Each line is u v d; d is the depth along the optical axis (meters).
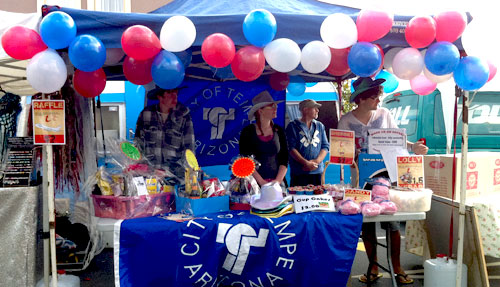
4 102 3.31
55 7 2.45
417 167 3.09
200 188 2.84
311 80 5.14
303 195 2.94
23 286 2.71
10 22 2.39
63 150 3.30
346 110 8.39
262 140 3.33
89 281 3.87
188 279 2.63
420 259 4.47
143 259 2.57
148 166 2.99
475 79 2.76
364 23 2.59
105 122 5.94
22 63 3.20
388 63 3.34
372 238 3.52
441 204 3.57
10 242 2.68
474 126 5.63
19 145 2.88
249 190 2.99
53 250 2.65
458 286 3.05
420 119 6.07
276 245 2.71
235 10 3.01
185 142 3.80
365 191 3.01
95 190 2.84
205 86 5.14
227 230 2.65
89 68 2.43
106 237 4.95
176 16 2.48
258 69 2.59
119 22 2.50
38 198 2.88
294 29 2.68
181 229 2.59
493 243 3.21
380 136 3.31
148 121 3.67
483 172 3.54
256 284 2.75
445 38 2.72
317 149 4.10
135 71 2.63
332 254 2.81
